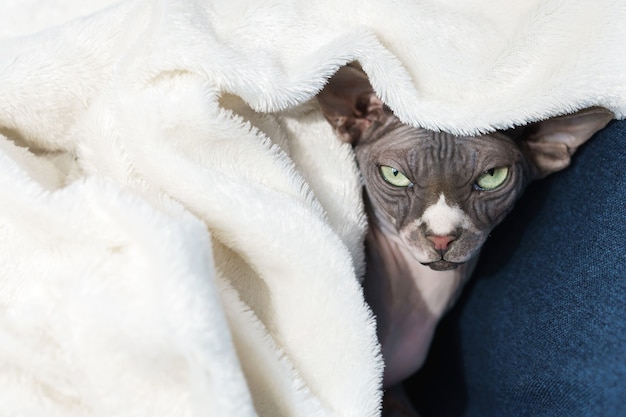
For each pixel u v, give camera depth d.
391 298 0.64
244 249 0.50
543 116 0.54
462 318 0.68
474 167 0.55
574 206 0.58
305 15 0.54
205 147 0.51
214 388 0.45
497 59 0.54
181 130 0.50
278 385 0.49
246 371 0.49
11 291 0.49
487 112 0.53
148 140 0.50
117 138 0.51
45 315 0.48
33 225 0.48
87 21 0.53
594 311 0.55
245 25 0.53
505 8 0.56
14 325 0.48
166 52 0.50
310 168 0.56
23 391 0.48
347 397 0.51
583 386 0.56
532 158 0.59
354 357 0.51
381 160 0.57
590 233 0.56
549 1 0.54
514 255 0.63
